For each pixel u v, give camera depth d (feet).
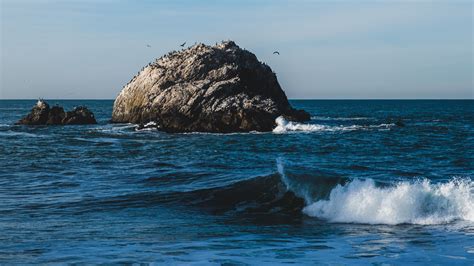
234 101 240.32
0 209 63.67
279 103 280.92
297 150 145.18
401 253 43.83
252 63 275.39
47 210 63.31
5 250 43.83
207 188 73.20
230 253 43.42
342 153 136.98
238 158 125.59
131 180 87.15
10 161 117.60
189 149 149.79
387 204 59.36
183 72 263.29
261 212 63.41
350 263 40.60
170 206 66.28
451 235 50.72
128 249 44.50
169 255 42.45
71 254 42.52
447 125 257.34
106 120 316.60
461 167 105.91
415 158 123.65
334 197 63.05
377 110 524.93
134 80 281.74
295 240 48.88
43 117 266.77
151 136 197.57
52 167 106.93
